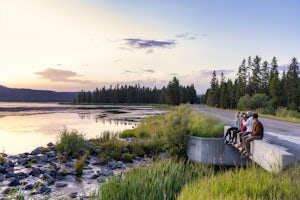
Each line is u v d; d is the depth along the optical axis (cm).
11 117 5119
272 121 2433
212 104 10038
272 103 6812
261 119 2675
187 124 1658
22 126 3447
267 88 8350
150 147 1700
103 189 639
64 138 1642
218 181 576
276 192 515
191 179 709
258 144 899
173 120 1694
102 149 1620
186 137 1588
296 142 1172
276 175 636
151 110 8219
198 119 1939
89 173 1220
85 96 19012
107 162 1430
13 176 1118
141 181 648
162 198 598
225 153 1444
